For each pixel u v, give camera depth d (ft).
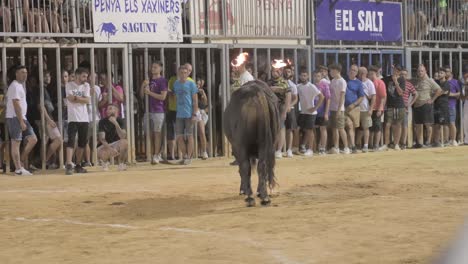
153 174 77.66
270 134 48.80
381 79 106.93
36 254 36.45
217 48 97.25
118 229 43.52
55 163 85.46
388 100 107.96
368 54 113.80
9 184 70.03
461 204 50.16
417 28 119.96
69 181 72.02
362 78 103.71
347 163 86.07
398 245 35.68
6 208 53.88
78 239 40.45
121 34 89.20
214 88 98.32
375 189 60.64
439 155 96.99
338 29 110.01
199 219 46.19
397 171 75.56
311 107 97.71
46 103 83.35
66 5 86.07
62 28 85.51
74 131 79.41
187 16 96.63
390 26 116.37
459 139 122.11
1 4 82.58
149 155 90.89
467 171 74.79
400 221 42.91
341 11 110.22
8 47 81.25
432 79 113.19
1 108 81.25
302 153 99.86
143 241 39.06
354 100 102.42
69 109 79.51
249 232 40.75
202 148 94.94
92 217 49.08
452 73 123.34
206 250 35.86
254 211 48.62
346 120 102.32
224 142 98.02
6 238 41.52
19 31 82.17
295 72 105.19
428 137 112.68
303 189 61.26
